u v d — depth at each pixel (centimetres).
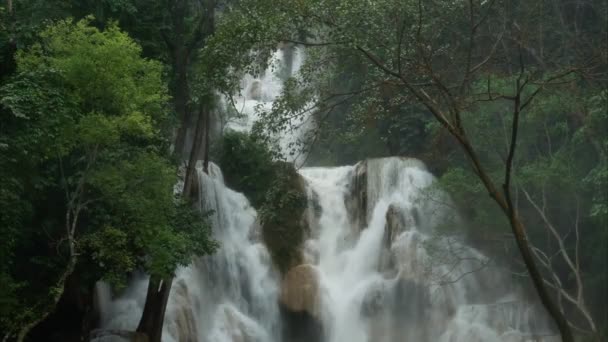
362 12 1764
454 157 3406
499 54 2775
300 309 3091
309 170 3716
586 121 2650
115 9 2594
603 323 2856
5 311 1917
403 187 3453
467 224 3091
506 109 2852
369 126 2039
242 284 3194
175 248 2173
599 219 2702
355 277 3322
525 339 2816
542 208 2864
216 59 1870
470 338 2920
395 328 3103
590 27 3262
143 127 1958
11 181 1844
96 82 1925
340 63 1953
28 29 2072
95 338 2466
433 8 2125
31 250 2381
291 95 1952
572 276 2897
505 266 3100
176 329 2747
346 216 3519
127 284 2848
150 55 2794
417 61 1820
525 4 2784
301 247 3375
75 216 1930
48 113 1825
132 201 2020
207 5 2734
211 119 3797
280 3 1831
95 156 1939
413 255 3180
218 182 3353
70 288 2488
